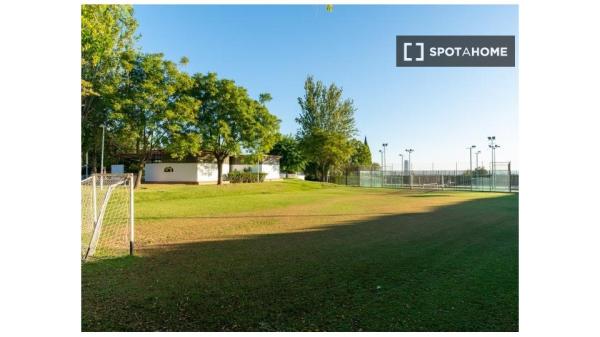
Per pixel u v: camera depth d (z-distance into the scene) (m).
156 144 30.20
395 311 4.49
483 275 5.96
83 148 33.59
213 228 11.22
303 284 5.51
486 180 36.81
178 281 5.68
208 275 6.00
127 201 18.36
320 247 8.26
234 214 15.14
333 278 5.81
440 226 11.55
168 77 30.08
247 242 8.90
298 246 8.38
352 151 51.16
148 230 10.81
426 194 30.11
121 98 28.02
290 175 60.97
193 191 25.80
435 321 4.20
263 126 37.75
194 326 4.09
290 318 4.29
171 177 39.53
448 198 25.06
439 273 6.09
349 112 57.12
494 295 5.02
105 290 5.26
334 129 55.94
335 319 4.26
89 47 20.02
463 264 6.68
